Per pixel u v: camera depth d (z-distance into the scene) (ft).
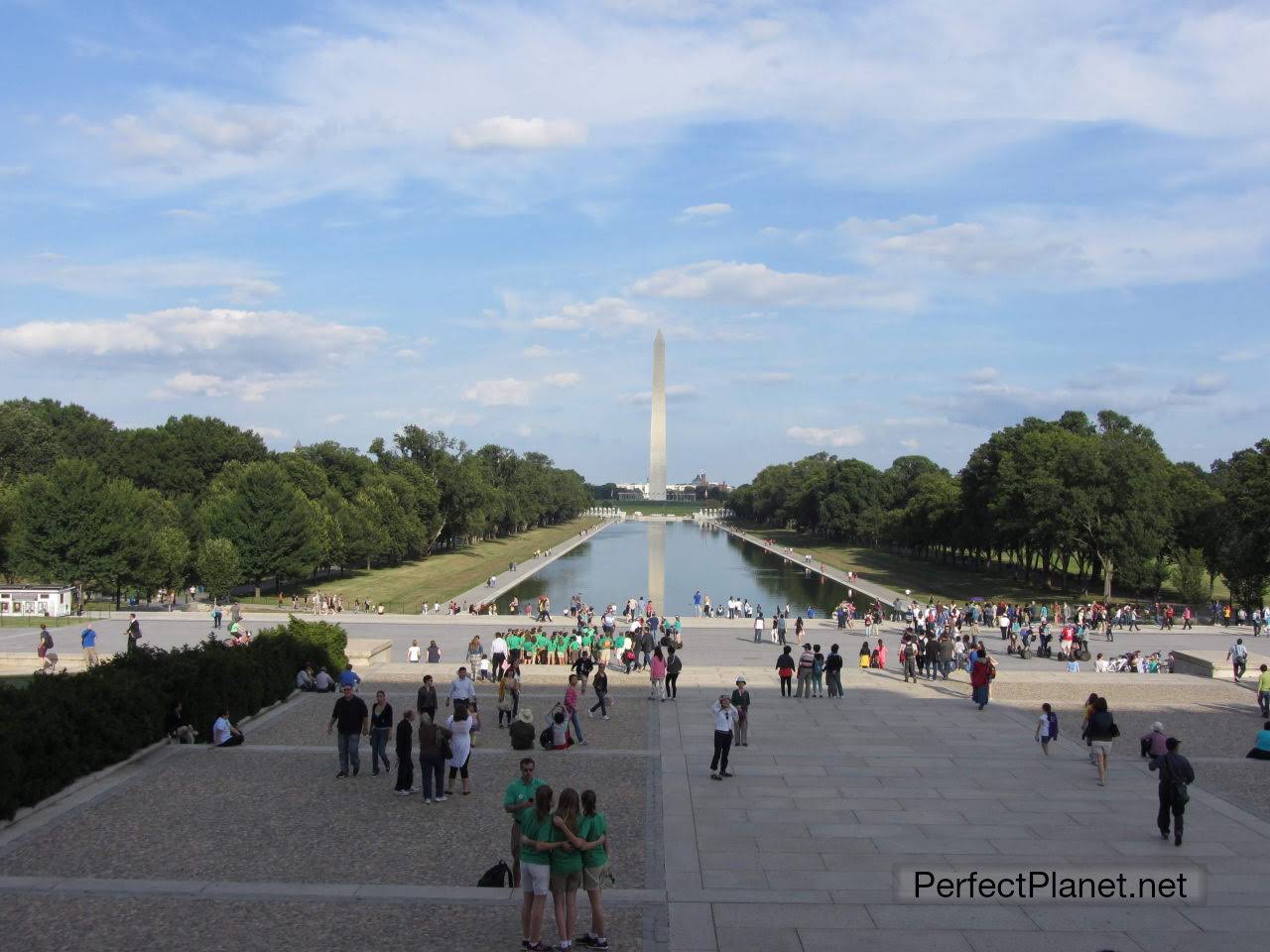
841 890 70.74
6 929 61.52
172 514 383.04
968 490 481.87
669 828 85.25
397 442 602.85
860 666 188.75
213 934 61.16
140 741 109.29
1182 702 153.38
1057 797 95.40
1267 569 310.86
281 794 93.97
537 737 124.16
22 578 334.24
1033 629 241.35
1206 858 78.07
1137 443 392.47
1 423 483.92
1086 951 60.80
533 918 58.75
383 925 62.85
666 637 205.36
